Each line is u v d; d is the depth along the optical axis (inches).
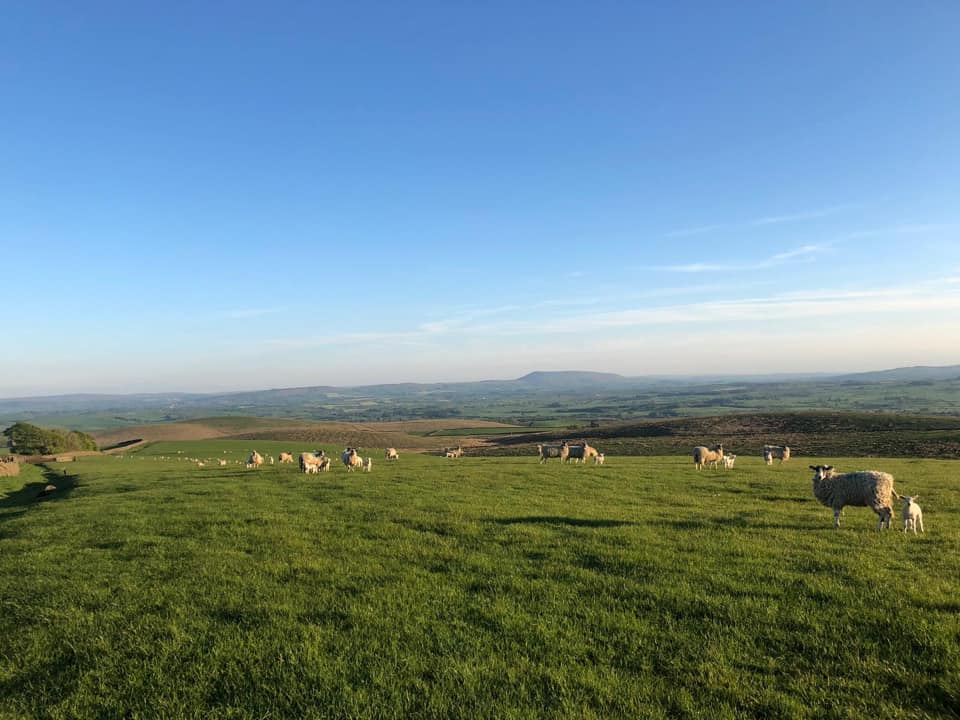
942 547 557.9
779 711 280.5
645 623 386.9
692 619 392.2
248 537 683.4
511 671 324.5
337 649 361.7
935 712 274.2
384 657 349.1
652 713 278.5
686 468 1395.2
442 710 289.1
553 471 1337.4
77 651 377.4
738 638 360.8
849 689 296.7
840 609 395.2
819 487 710.5
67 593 490.9
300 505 901.8
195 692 320.5
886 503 652.7
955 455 2242.9
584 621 395.2
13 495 1521.9
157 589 490.9
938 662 315.3
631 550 573.0
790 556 537.0
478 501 909.2
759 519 720.3
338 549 615.5
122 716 304.8
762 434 4047.7
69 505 1025.5
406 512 814.5
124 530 750.5
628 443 3767.2
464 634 377.4
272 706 302.0
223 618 423.8
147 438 6294.3
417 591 465.7
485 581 487.2
